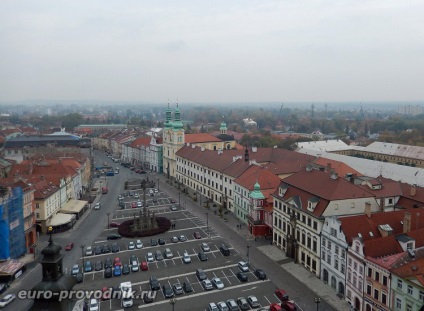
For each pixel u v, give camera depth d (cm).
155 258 10650
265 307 8081
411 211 9081
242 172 14625
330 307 8062
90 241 12038
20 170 15862
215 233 12650
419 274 6575
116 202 16800
